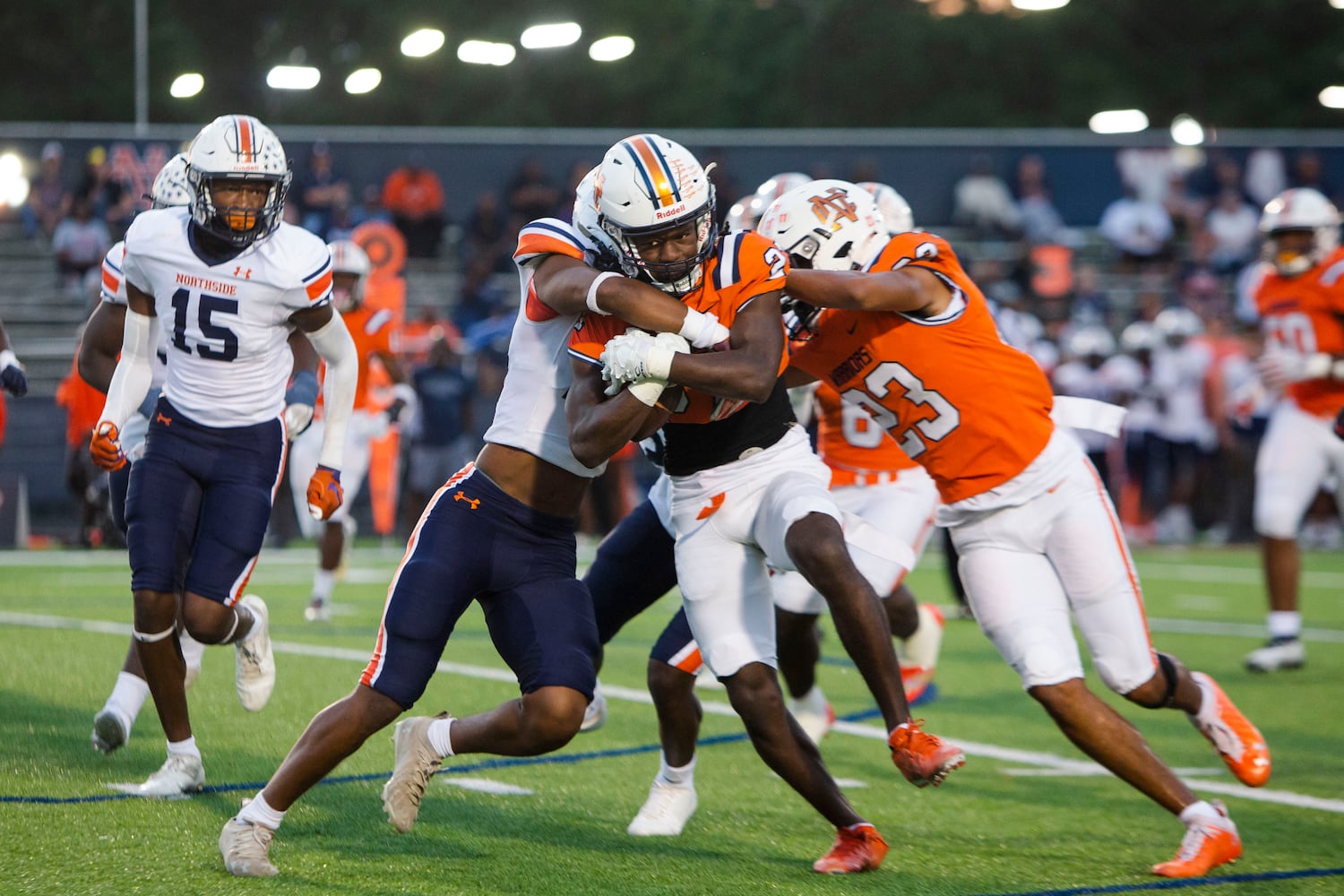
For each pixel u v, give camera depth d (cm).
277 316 1574
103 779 1598
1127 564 1472
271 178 1512
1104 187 6462
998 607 1463
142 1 6116
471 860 1352
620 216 1228
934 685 2448
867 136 6419
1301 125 11425
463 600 1318
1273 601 2753
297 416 1848
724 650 1387
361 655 2578
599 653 1622
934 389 1459
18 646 2542
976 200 6253
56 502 5238
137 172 5906
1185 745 2039
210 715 1977
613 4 10344
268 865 1272
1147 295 5781
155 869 1273
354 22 10256
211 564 1543
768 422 1416
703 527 1409
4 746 1738
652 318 1238
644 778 1728
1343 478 2731
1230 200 6481
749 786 1717
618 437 1241
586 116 10381
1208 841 1377
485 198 5962
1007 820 1584
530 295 1337
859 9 11725
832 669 2683
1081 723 1420
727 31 11581
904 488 2050
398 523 5450
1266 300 2742
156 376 1759
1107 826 1561
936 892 1297
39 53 9406
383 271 4834
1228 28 11706
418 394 4925
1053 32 11706
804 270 1387
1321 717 2245
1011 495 1462
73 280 5878
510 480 1326
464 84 9981
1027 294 6088
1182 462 5606
